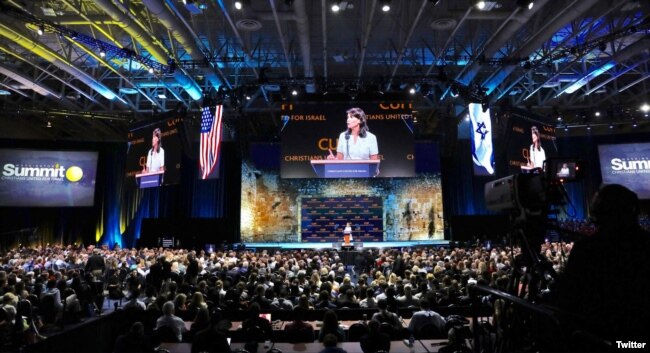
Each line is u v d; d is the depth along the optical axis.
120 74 18.98
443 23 15.27
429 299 8.84
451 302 9.14
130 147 23.45
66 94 23.81
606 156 25.78
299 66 21.86
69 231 29.48
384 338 5.68
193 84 21.20
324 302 9.02
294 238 27.17
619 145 25.66
